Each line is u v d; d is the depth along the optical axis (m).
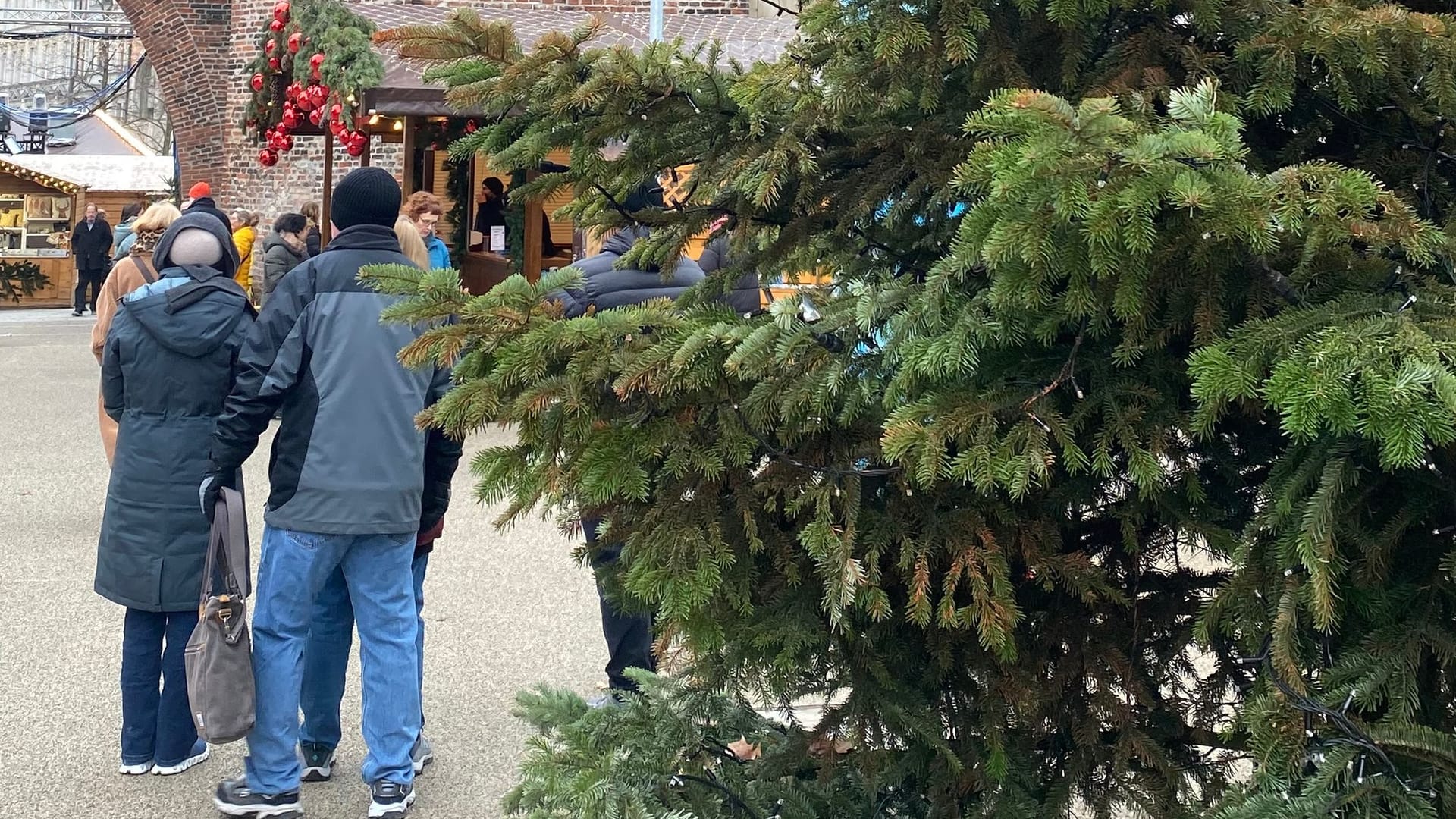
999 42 1.85
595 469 1.74
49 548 6.64
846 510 1.72
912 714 1.94
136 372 3.84
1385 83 1.78
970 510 1.79
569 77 1.98
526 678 4.94
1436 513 1.68
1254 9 1.77
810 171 2.00
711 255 4.16
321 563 3.60
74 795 3.92
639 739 2.27
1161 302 1.70
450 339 1.77
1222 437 1.86
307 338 3.52
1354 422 1.37
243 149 17.28
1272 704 1.57
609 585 2.13
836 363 1.71
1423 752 1.50
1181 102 1.50
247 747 3.99
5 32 32.38
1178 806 1.92
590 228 2.33
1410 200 1.83
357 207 3.62
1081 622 1.98
